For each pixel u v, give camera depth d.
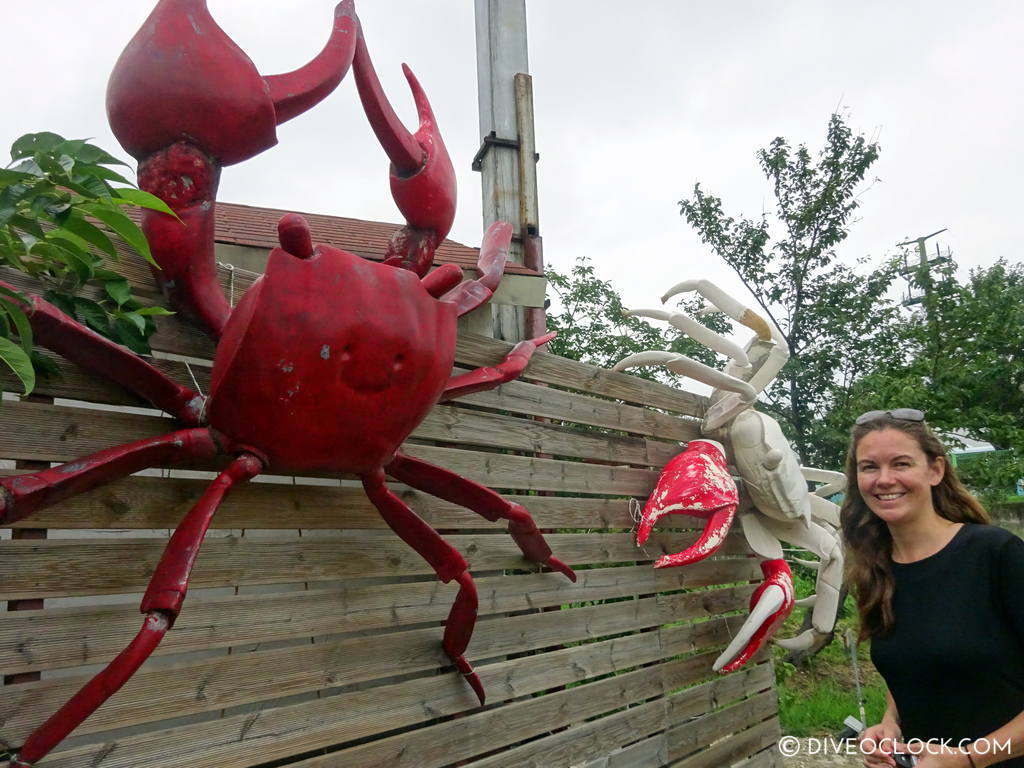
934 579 2.00
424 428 2.99
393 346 1.93
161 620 1.74
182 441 1.95
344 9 2.33
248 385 1.82
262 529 2.44
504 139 4.86
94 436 2.08
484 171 4.99
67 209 1.71
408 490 2.90
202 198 2.09
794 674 7.25
